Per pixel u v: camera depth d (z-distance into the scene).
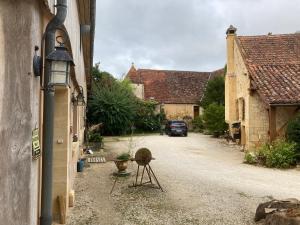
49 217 4.09
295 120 14.04
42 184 4.08
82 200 7.44
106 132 27.39
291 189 9.05
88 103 26.62
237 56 20.22
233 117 21.11
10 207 3.38
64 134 6.13
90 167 11.88
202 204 7.30
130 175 10.37
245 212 6.77
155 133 31.06
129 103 28.08
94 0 9.22
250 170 12.09
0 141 3.38
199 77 40.22
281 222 5.50
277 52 18.92
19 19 3.45
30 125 3.47
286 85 15.71
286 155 12.90
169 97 37.06
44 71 3.97
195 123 33.25
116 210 6.79
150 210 6.82
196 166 12.67
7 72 3.41
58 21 4.05
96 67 31.39
